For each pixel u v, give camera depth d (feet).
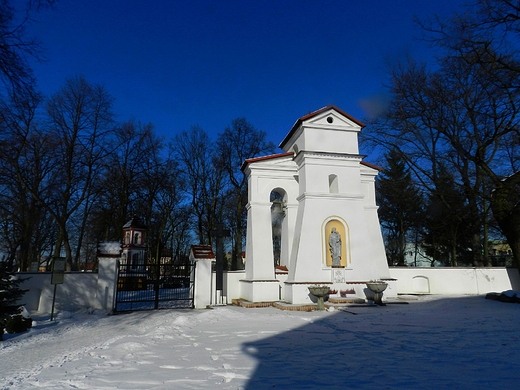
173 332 33.88
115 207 112.78
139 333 36.17
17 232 109.60
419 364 22.38
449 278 77.61
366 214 71.51
